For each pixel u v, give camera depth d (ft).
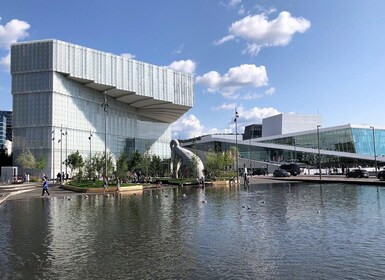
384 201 82.58
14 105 284.20
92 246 41.16
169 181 181.57
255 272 30.63
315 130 341.00
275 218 59.82
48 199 109.70
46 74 279.69
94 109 325.62
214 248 39.11
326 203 80.84
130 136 387.14
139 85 339.77
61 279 29.71
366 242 41.09
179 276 29.84
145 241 43.27
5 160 323.37
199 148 386.73
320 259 34.30
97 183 161.99
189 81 392.68
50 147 276.21
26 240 45.27
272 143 358.02
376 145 329.52
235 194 114.11
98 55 306.35
